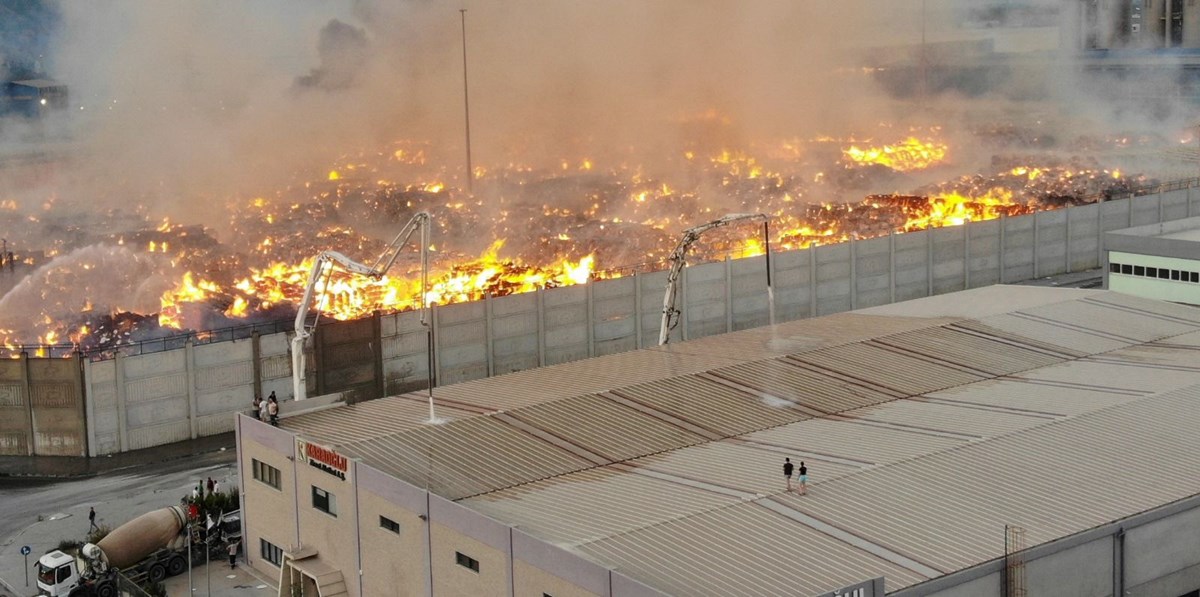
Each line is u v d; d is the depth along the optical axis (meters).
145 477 71.19
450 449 55.28
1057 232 113.06
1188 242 85.38
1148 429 55.25
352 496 52.53
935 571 41.66
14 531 64.44
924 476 50.09
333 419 60.50
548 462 53.75
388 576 50.94
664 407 60.62
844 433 56.19
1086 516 46.19
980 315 77.25
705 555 43.22
